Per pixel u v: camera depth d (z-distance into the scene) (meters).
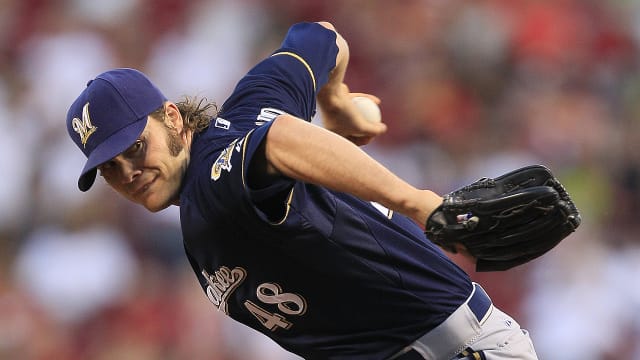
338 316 12.65
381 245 12.43
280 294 12.47
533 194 10.16
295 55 13.60
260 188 11.07
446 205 10.30
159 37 40.91
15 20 40.84
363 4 43.22
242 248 11.98
